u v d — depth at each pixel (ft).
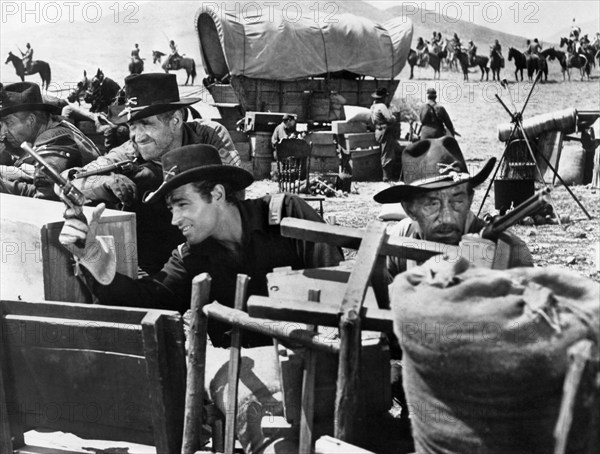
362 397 10.67
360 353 9.73
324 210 42.83
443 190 12.12
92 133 39.14
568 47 114.93
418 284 8.73
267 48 64.44
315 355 9.90
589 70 114.42
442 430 8.74
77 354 11.22
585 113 55.57
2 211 14.14
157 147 17.78
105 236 12.15
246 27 64.39
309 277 10.96
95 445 12.07
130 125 17.76
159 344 10.55
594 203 43.11
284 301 9.71
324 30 68.39
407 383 9.12
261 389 11.07
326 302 10.59
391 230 13.26
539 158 45.75
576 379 7.91
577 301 8.52
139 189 17.53
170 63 119.55
